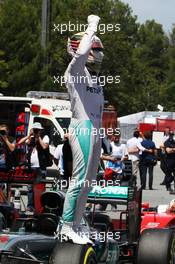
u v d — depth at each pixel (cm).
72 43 815
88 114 812
